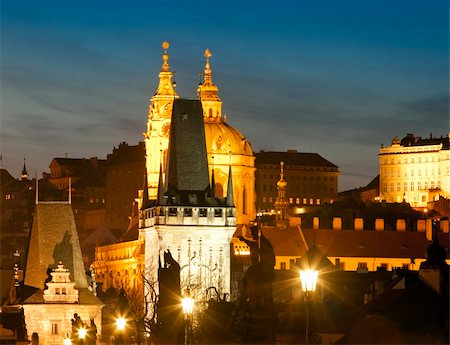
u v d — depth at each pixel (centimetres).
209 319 17812
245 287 15525
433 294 15738
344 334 16025
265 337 15550
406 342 14862
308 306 13638
